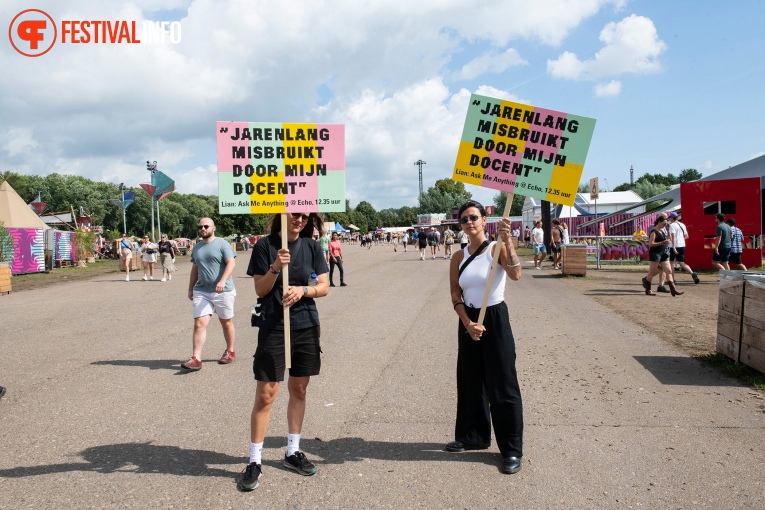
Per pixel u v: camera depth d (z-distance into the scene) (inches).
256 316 154.7
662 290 519.2
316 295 157.5
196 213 4247.0
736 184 725.3
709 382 231.6
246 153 162.7
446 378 247.6
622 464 156.2
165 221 3654.0
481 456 165.6
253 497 141.5
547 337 324.8
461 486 145.8
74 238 1254.9
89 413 207.8
